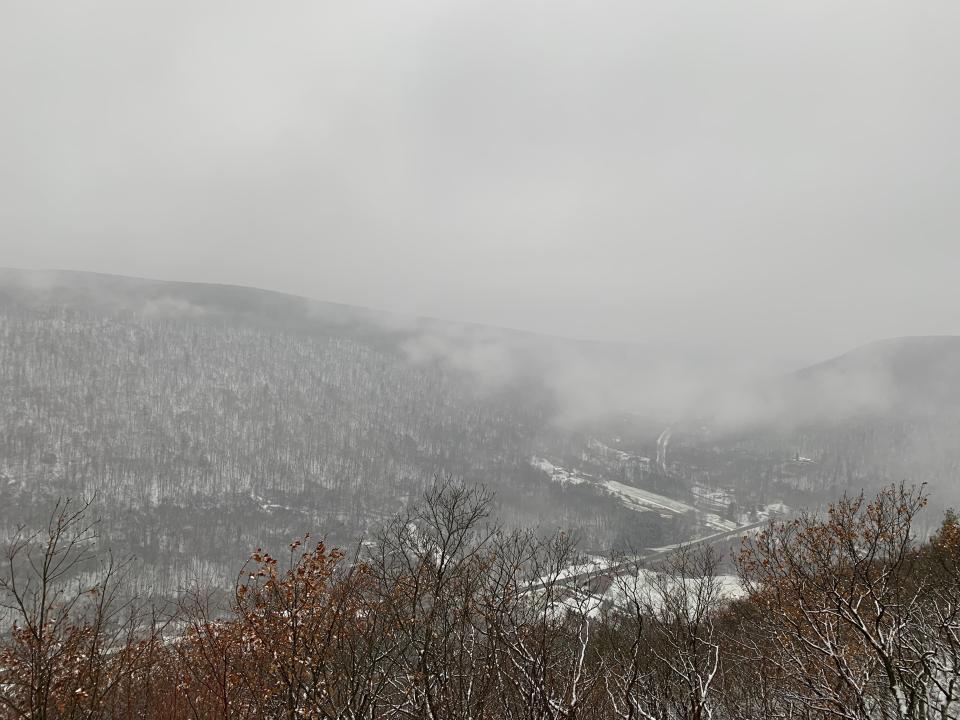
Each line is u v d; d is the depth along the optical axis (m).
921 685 5.52
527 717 4.93
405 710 5.12
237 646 5.15
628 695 5.05
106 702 5.78
